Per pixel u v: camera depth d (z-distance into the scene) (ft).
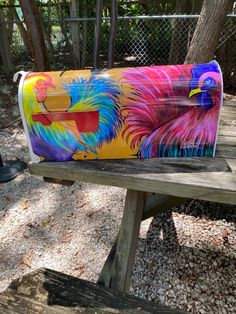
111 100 2.89
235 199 2.79
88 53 16.08
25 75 2.99
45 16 16.05
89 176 3.09
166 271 5.21
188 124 3.04
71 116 2.94
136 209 3.72
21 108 2.89
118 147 3.17
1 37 14.69
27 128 2.99
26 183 7.97
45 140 3.07
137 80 2.88
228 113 4.76
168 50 16.11
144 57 16.65
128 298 3.22
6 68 15.21
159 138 3.11
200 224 6.20
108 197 7.30
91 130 3.03
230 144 3.59
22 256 5.74
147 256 5.52
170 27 15.69
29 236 6.21
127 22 16.26
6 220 6.71
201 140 3.14
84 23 14.75
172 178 2.93
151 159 3.25
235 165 3.14
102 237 6.07
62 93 2.87
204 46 7.58
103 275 3.66
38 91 2.87
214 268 5.21
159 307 3.11
